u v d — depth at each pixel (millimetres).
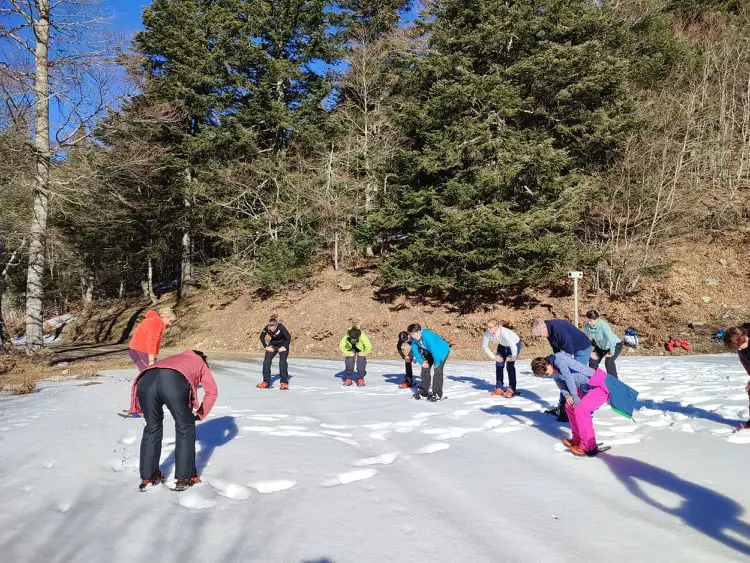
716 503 3553
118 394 9000
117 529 3371
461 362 16906
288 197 27656
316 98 29672
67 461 4820
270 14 30125
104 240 30172
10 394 9320
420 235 22172
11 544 3111
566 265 20609
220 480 4305
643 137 22031
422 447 5430
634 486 4004
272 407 7969
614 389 4875
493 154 21719
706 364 12461
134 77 19125
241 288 28203
